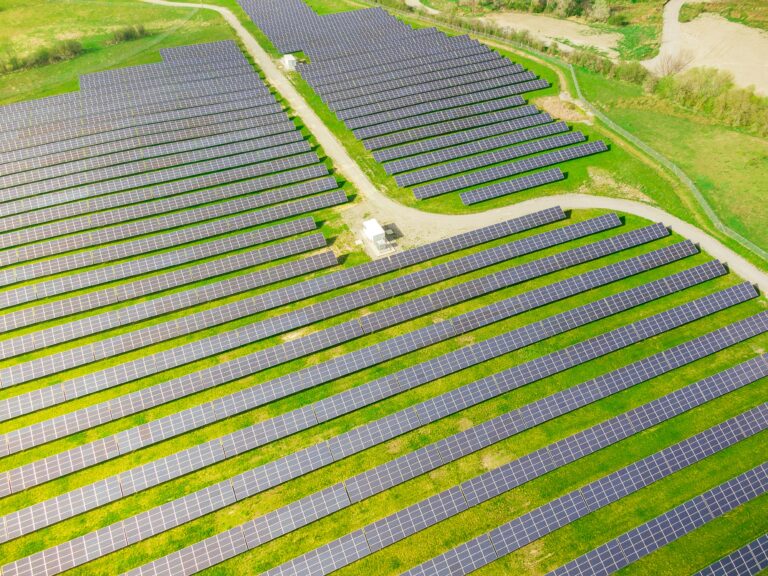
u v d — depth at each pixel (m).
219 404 52.44
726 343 57.72
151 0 146.12
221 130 90.44
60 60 117.12
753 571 42.03
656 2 137.88
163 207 74.94
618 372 54.78
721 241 70.06
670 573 42.38
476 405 53.19
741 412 52.59
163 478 47.66
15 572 41.91
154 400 53.09
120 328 60.56
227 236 71.69
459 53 114.56
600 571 42.22
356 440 49.94
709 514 45.16
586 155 84.94
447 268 65.69
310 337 58.28
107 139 87.81
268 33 124.69
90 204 75.12
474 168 82.38
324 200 76.00
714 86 96.25
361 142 89.31
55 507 45.56
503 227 71.00
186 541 44.41
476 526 45.16
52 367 56.06
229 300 63.66
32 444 50.00
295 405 53.38
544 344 58.41
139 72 107.44
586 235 70.56
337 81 104.44
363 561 43.16
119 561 43.22
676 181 79.69
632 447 50.03
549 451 48.94
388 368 56.44
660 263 66.75
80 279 64.88
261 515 45.91
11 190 77.94
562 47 121.12
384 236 68.56
